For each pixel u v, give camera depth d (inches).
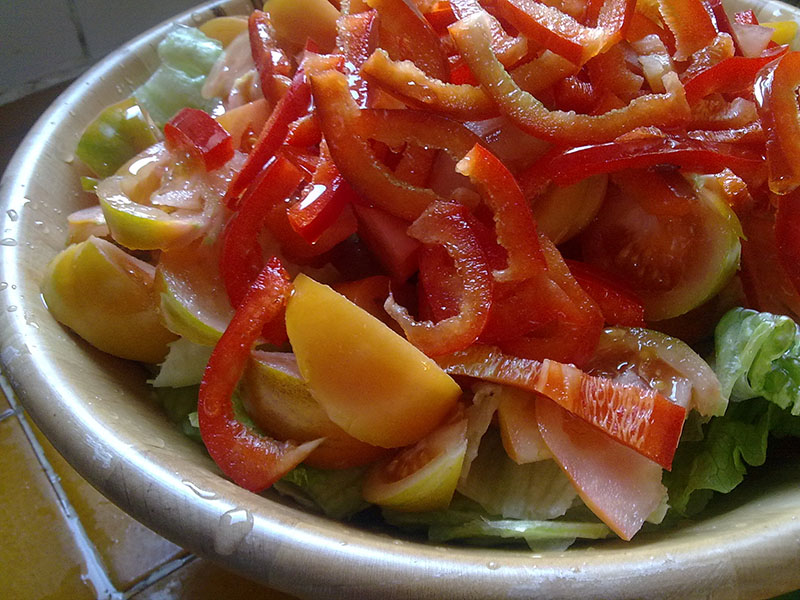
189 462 8.1
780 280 9.7
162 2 18.1
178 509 7.3
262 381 8.6
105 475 7.6
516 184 8.3
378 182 8.8
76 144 11.6
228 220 9.6
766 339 8.8
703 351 9.8
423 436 8.5
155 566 10.7
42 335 9.1
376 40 9.5
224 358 8.4
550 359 8.7
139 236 9.2
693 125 9.6
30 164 10.8
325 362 8.1
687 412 8.5
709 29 9.7
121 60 12.6
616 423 8.0
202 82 12.5
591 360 8.9
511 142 9.2
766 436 9.1
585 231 9.9
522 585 6.7
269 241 9.6
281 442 8.6
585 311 8.7
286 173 9.1
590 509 8.3
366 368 8.0
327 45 11.6
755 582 6.8
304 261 9.7
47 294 9.6
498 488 8.7
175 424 9.6
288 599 10.2
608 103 9.2
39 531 11.1
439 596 6.7
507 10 9.0
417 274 9.6
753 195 9.6
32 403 8.3
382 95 9.4
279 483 8.7
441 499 8.4
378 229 9.0
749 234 9.8
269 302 8.4
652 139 8.6
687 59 9.8
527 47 9.1
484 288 8.3
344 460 8.8
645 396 8.0
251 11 14.1
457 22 8.9
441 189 9.3
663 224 9.4
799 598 9.3
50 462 11.9
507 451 8.5
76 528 11.1
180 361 9.7
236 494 7.4
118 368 9.9
